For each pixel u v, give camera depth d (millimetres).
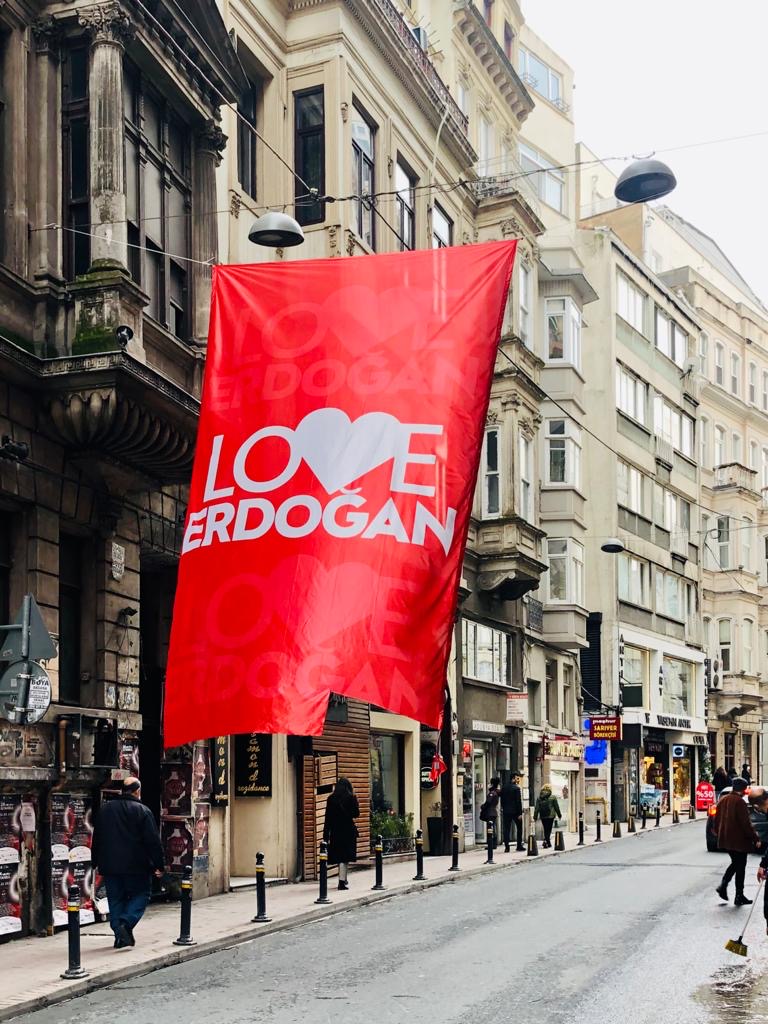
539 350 39938
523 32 47719
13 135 14906
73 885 14734
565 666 40969
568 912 16125
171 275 17328
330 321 12031
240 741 21500
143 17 15836
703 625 56688
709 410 59969
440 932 14305
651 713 48156
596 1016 9352
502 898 18094
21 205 14859
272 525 11477
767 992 10422
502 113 37344
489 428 33156
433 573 11086
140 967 11836
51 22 15297
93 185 15047
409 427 11461
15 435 14297
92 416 14547
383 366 11719
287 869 21156
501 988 10570
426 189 29016
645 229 56812
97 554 16141
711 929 14398
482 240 33750
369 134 25359
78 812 14992
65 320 15047
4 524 14648
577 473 40125
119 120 15211
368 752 25188
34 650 12242
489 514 32938
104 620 16016
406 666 10859
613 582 45062
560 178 49125
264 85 23391
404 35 26719
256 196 22953
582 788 41344
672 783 50906
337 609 11000
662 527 50688
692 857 26281
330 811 19531
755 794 15625
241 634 11203
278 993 10523
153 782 18141
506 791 29656
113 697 16094
